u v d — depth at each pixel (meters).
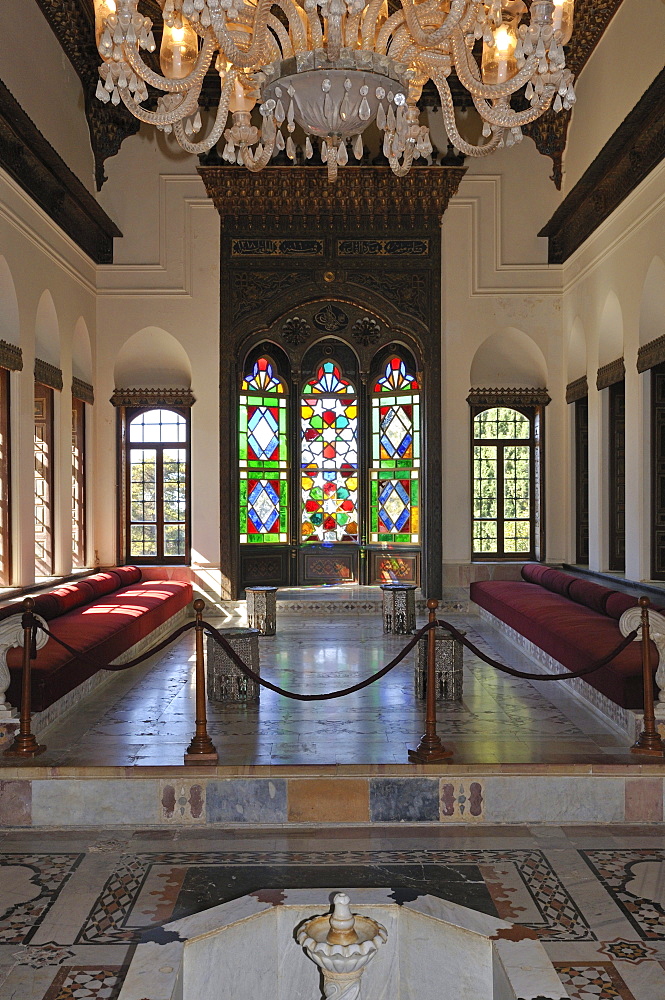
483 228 13.26
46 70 10.48
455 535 13.34
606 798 5.70
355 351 13.56
